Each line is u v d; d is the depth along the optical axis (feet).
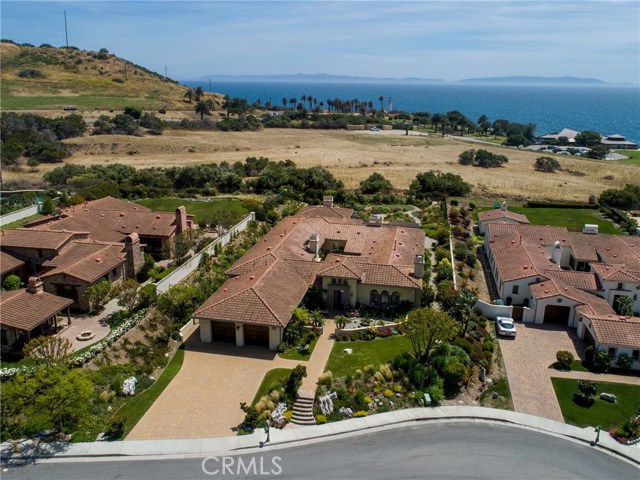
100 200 241.35
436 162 495.00
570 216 310.86
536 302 165.07
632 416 119.44
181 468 97.71
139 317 147.43
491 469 99.81
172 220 215.10
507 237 217.15
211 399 119.96
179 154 491.31
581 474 99.60
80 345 137.90
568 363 139.33
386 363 135.23
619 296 174.19
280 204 309.42
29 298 143.33
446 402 122.72
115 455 100.83
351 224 221.46
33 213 258.16
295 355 139.95
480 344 147.33
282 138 627.46
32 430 105.40
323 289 168.55
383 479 96.07
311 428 110.83
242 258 187.93
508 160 526.57
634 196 321.93
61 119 517.55
